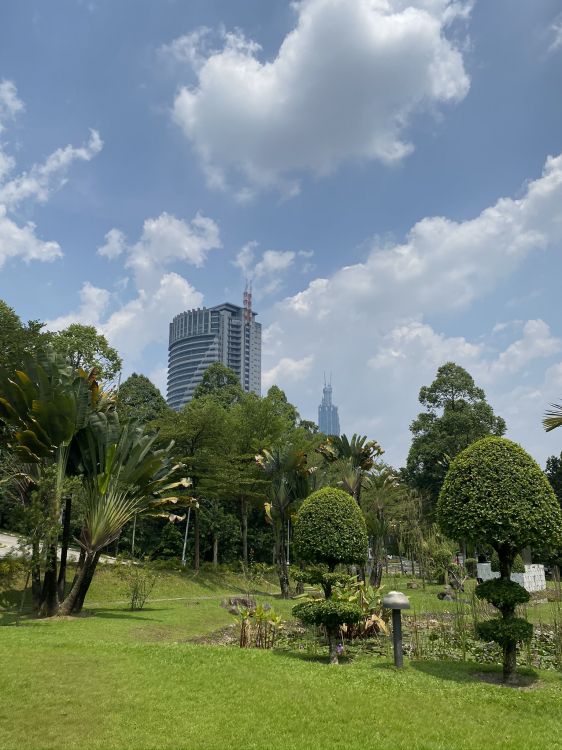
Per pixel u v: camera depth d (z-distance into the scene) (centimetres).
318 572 1084
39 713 653
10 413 1683
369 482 3005
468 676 865
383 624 1377
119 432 1795
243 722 638
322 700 715
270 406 4069
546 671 924
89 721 633
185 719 644
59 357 1738
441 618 1612
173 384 14400
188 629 1516
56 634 1230
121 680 780
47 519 1555
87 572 1744
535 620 1617
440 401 4791
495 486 865
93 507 1738
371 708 689
